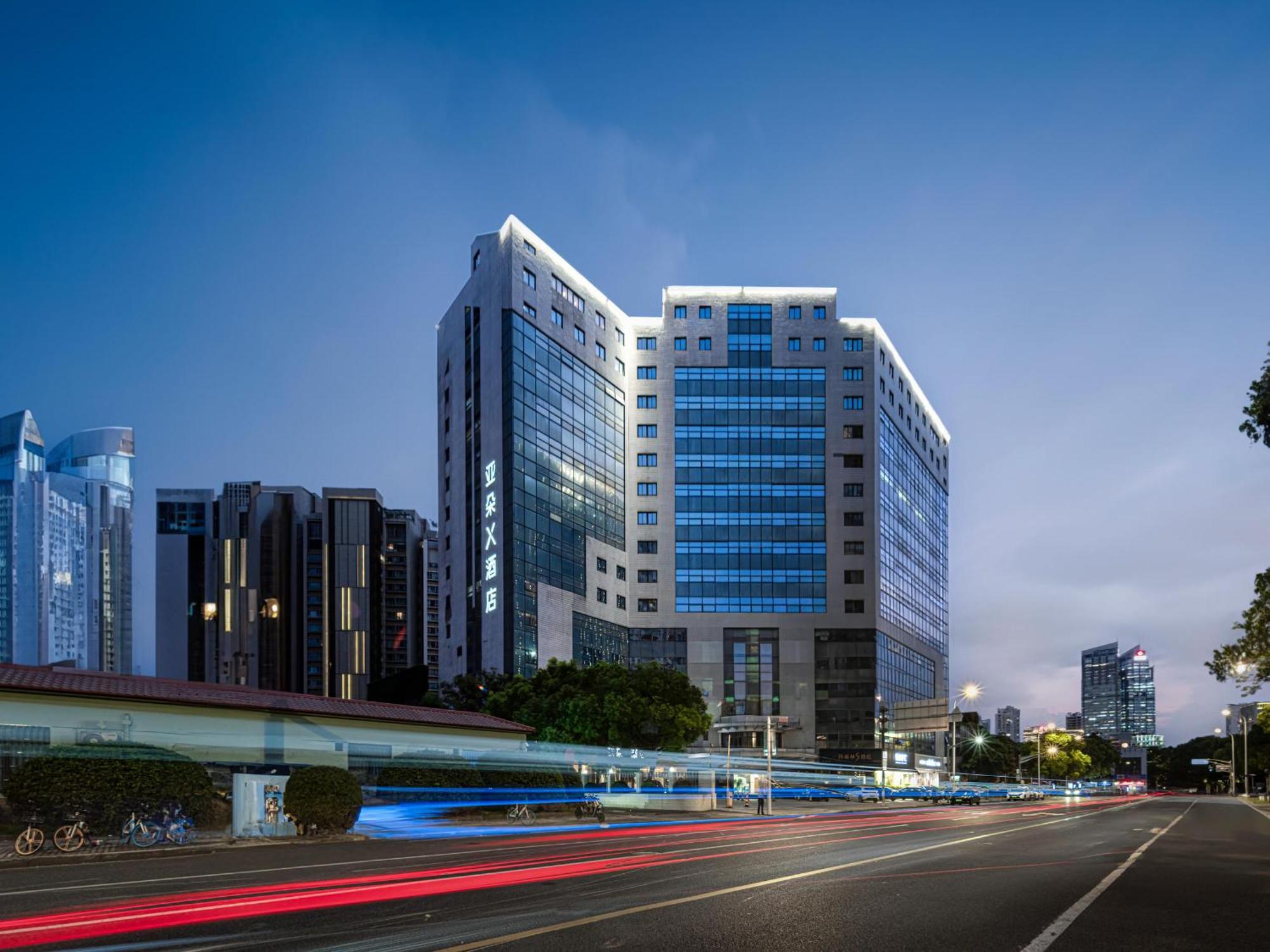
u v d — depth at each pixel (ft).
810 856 76.59
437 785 123.95
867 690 377.91
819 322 403.95
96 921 41.42
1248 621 97.60
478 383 341.41
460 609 342.64
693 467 393.09
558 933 38.11
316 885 55.01
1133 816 185.68
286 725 122.83
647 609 382.22
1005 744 478.18
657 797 179.42
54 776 81.41
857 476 394.11
